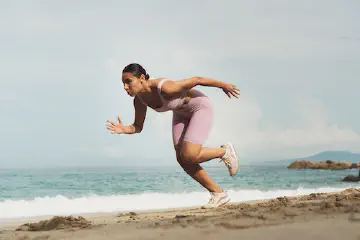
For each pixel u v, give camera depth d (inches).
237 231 95.2
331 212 121.4
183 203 327.3
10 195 470.6
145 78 169.9
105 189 554.9
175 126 186.2
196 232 97.7
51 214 258.1
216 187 189.2
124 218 187.8
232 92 177.5
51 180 742.5
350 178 819.4
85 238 103.7
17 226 178.1
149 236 97.7
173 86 166.7
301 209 132.0
